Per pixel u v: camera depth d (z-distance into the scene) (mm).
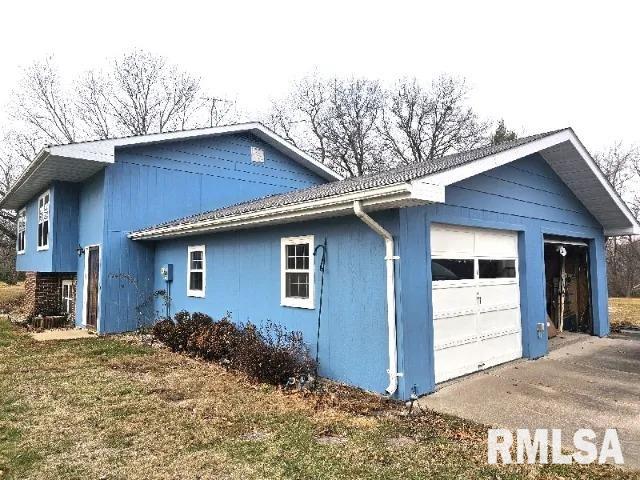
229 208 10406
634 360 7504
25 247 15453
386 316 5445
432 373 5656
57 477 3375
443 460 3666
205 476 3391
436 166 5945
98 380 6160
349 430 4336
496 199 7219
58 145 9406
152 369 6832
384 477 3377
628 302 19953
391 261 5387
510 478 3357
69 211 12172
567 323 10711
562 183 9164
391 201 4859
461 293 6465
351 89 29859
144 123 29516
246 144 13461
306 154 14570
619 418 4672
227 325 7793
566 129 7645
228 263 8664
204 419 4613
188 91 31047
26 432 4266
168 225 9523
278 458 3701
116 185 10680
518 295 7719
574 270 10750
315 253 6570
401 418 4680
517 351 7539
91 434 4215
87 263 11500
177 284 10406
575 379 6230
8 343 9125
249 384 5945
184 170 11938
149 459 3682
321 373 6332
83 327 11523
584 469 3516
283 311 7168
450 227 6391
